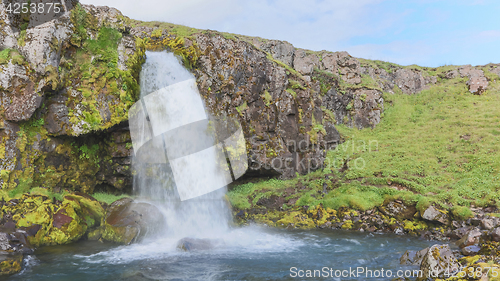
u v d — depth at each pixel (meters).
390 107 23.22
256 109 18.42
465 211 12.19
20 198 10.21
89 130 11.80
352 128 22.17
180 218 12.58
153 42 17.12
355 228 13.44
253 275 7.98
